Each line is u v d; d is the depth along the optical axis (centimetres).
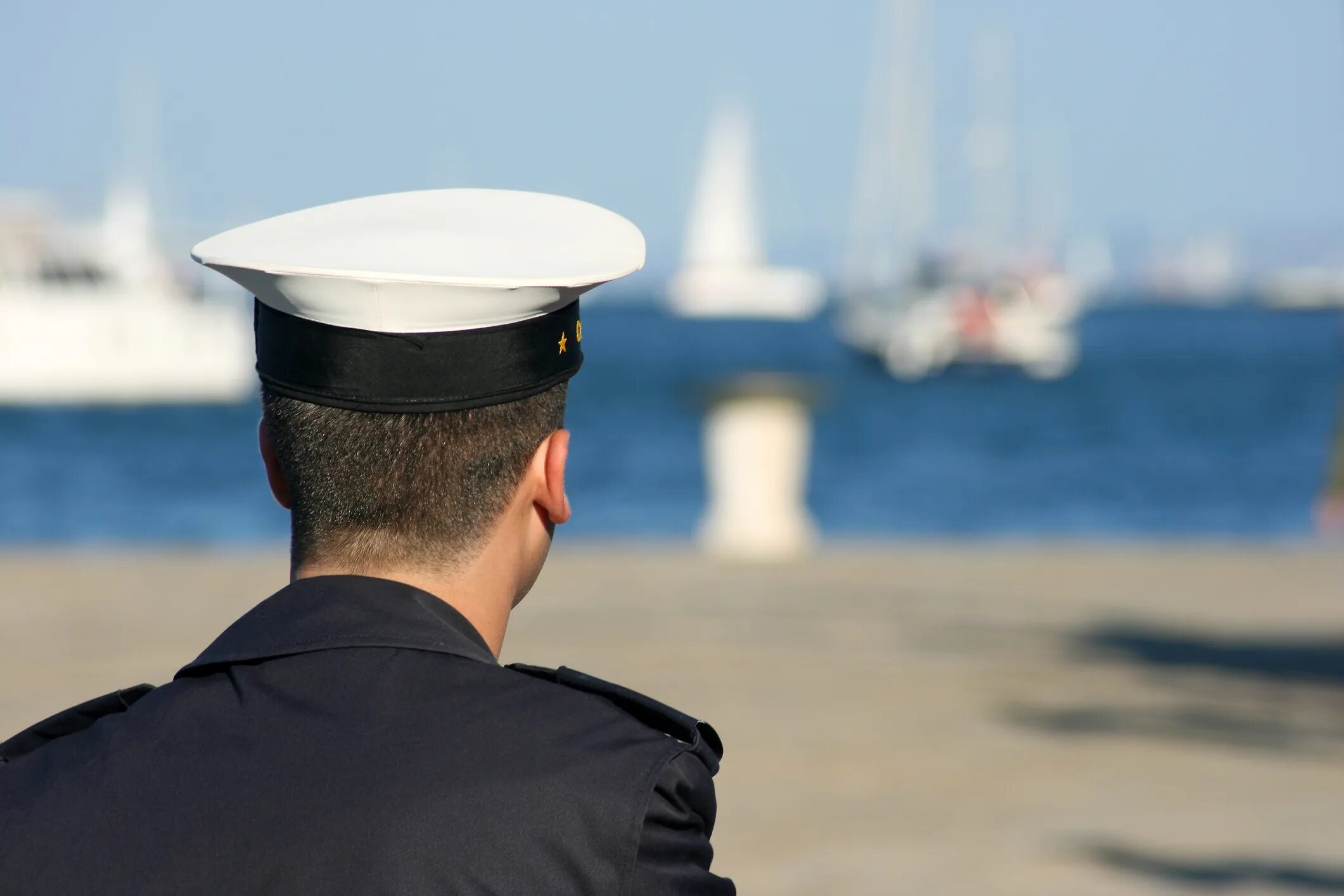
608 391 15888
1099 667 2089
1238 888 1175
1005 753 1636
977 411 14138
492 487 341
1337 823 1370
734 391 3506
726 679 1970
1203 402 14825
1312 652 2217
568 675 348
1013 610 2600
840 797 1455
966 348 16650
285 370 338
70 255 11588
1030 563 3250
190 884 297
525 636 2280
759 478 3541
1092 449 11325
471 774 307
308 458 336
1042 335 16812
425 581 339
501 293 330
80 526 7675
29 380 11319
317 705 319
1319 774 1546
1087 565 3234
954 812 1406
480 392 335
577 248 352
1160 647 2247
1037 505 8338
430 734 312
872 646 2230
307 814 302
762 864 1247
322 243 342
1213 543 3962
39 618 2444
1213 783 1510
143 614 2489
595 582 2878
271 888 295
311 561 343
